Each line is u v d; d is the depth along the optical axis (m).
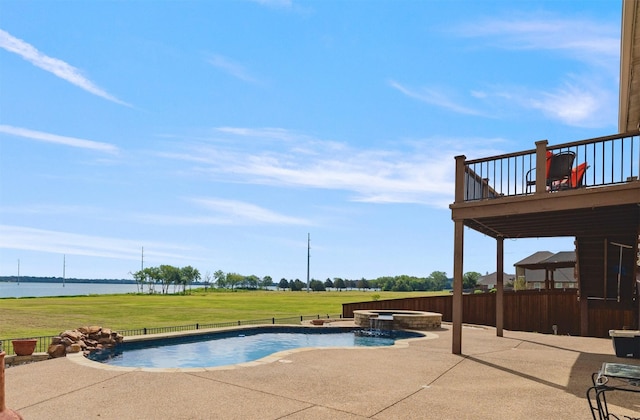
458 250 10.74
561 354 10.51
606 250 13.77
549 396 6.53
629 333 10.16
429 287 120.69
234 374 7.88
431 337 13.86
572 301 18.00
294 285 103.88
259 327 17.25
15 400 6.23
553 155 10.34
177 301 46.25
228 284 127.31
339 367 8.59
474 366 8.87
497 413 5.66
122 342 12.61
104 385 7.06
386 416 5.50
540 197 9.49
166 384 7.12
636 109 10.89
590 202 8.89
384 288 117.31
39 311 28.92
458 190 10.92
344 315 23.36
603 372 4.54
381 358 9.66
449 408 5.86
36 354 9.92
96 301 45.16
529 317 19.00
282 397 6.35
